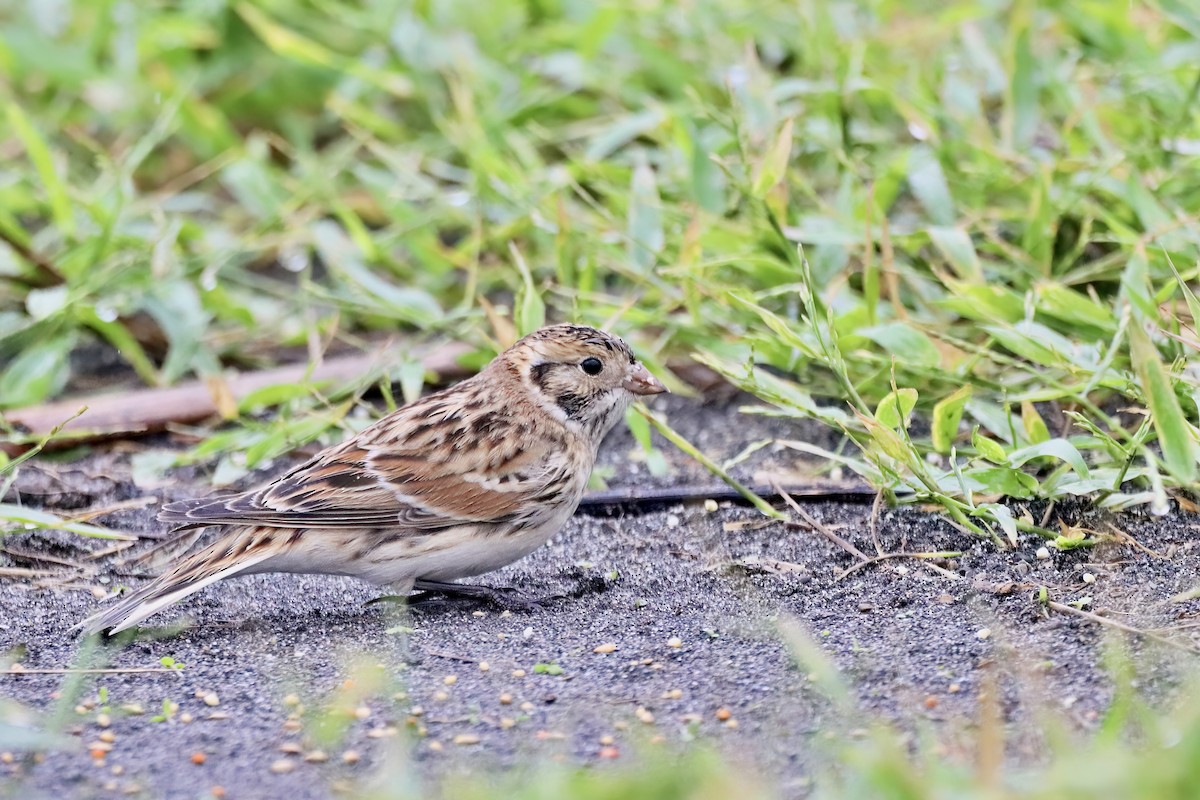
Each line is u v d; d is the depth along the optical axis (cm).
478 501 953
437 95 1625
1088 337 1120
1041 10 1508
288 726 771
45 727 773
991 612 889
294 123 1694
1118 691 751
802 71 1526
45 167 1399
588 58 1548
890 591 934
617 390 1012
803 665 823
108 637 907
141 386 1359
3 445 1185
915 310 1255
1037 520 998
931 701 770
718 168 1286
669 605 939
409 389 1192
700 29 1564
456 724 768
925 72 1475
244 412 1266
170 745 752
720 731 750
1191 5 1323
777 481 1095
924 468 998
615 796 656
